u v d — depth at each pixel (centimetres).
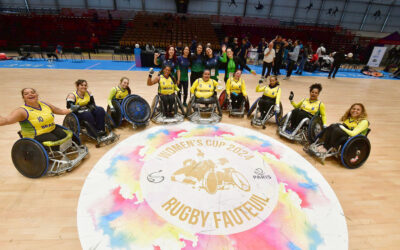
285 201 259
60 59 1341
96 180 283
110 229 214
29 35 1588
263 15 2186
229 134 432
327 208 253
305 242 208
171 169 311
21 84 726
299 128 392
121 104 416
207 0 2095
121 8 2077
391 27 2281
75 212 233
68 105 344
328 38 2042
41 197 252
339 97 771
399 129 518
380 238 220
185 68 519
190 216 231
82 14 2023
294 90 825
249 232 215
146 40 1645
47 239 203
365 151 333
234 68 552
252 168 322
